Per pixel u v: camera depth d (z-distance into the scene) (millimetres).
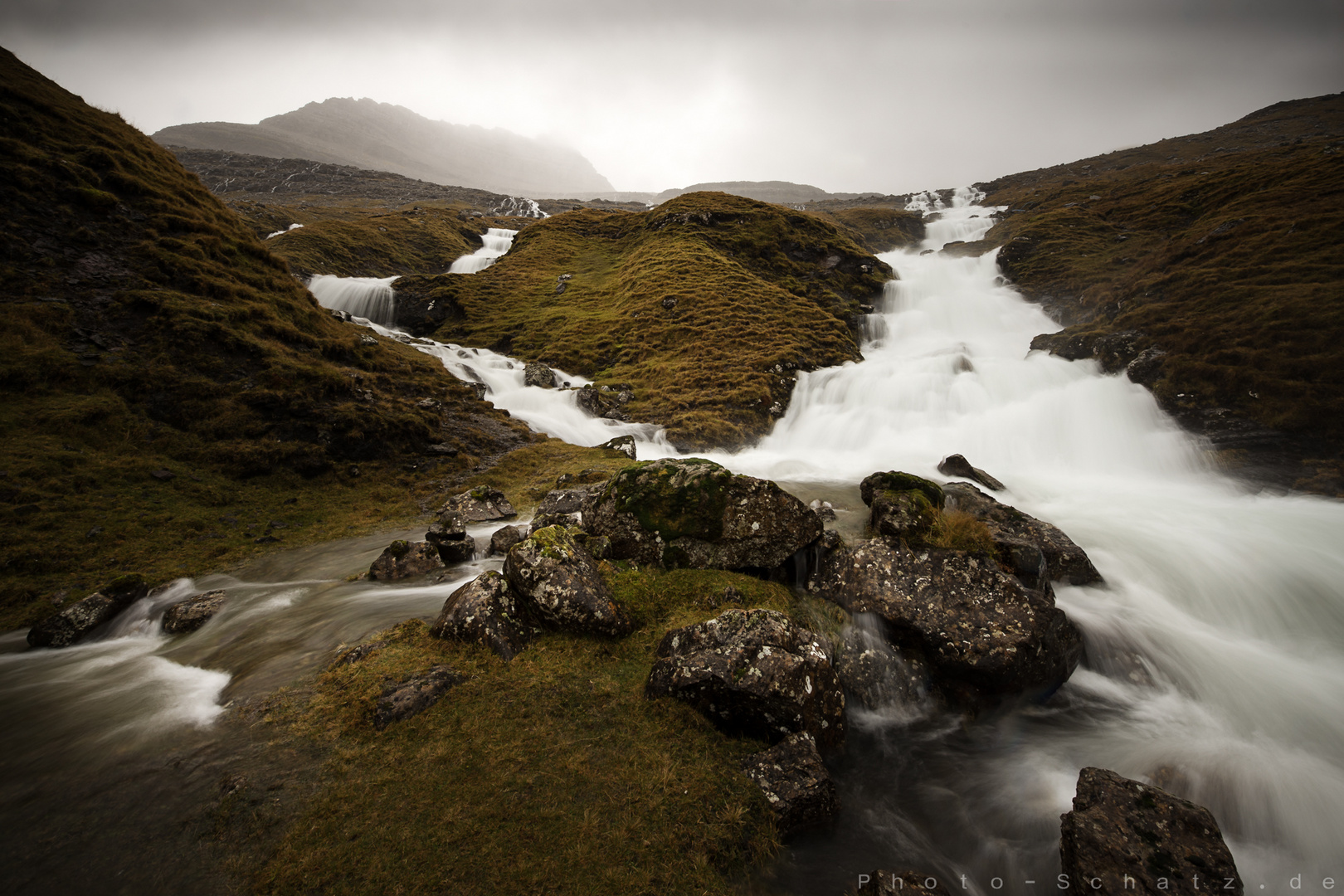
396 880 4383
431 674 6656
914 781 6770
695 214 51906
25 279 17453
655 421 26734
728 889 4602
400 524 14555
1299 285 22688
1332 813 6535
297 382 18281
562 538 8547
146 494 13844
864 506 13445
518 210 119250
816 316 37875
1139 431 20938
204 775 5469
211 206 26281
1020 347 37438
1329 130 90312
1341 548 12914
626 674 6902
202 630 9031
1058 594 10609
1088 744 7625
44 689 7234
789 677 6066
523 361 35594
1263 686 8891
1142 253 40812
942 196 115125
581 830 4844
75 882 4395
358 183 127375
